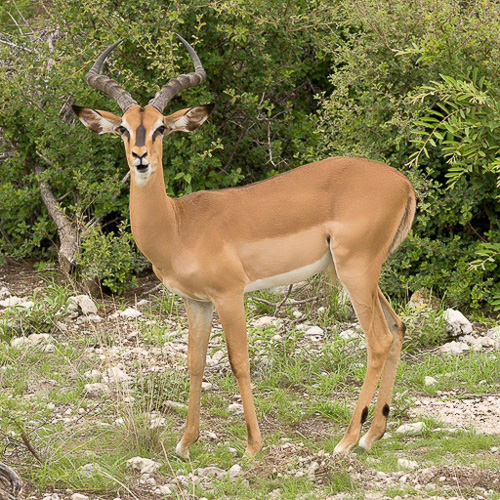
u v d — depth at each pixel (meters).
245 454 11.39
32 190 19.81
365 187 11.45
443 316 15.77
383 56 17.89
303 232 11.49
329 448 11.73
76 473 10.88
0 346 15.27
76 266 18.77
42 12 24.19
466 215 16.73
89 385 13.80
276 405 13.27
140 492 10.54
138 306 17.84
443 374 14.15
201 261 11.32
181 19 18.00
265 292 17.98
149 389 13.34
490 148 16.25
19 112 19.98
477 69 16.66
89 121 11.73
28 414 12.87
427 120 16.05
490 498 10.06
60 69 19.41
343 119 17.77
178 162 18.59
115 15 18.61
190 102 18.73
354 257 11.39
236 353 11.41
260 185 11.73
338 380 14.08
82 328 16.66
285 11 19.22
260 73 19.62
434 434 11.98
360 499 10.08
